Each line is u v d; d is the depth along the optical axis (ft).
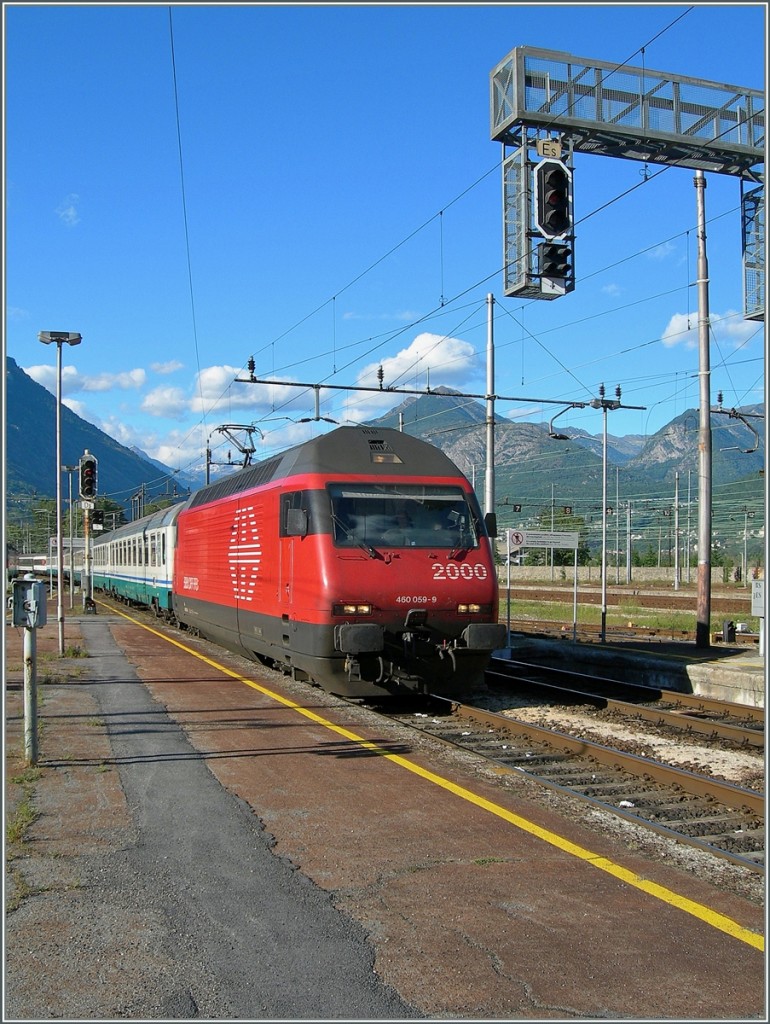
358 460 43.09
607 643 71.20
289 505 43.70
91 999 14.60
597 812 25.52
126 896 18.71
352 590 39.52
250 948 16.38
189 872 20.07
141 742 32.91
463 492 43.45
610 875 20.16
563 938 16.87
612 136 43.24
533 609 122.31
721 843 23.76
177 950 16.30
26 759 29.43
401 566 40.42
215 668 55.26
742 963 15.97
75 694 43.91
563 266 40.22
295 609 42.42
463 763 30.91
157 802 25.29
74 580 219.41
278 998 14.65
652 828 23.88
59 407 63.16
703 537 61.93
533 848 21.91
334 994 14.76
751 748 36.04
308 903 18.40
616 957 16.14
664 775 29.81
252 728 35.86
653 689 49.93
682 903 18.60
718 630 87.20
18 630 83.76
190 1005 14.42
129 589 119.85
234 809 24.70
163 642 73.31
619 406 76.43
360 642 38.65
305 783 27.53
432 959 15.99
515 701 47.37
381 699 46.14
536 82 41.50
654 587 180.86
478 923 17.51
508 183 42.91
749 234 49.08
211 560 64.90
